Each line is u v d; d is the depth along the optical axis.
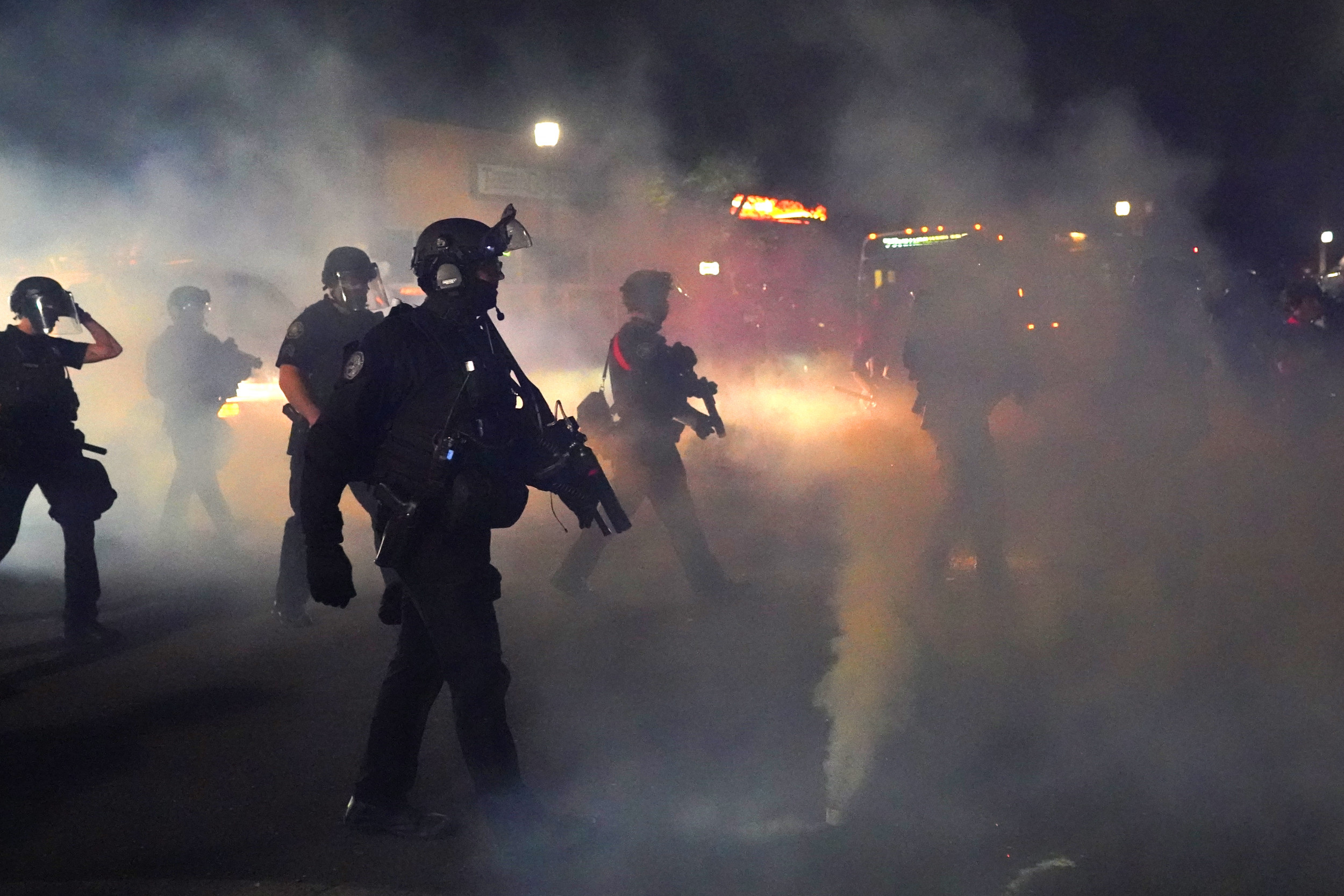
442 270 3.49
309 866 3.62
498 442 3.56
